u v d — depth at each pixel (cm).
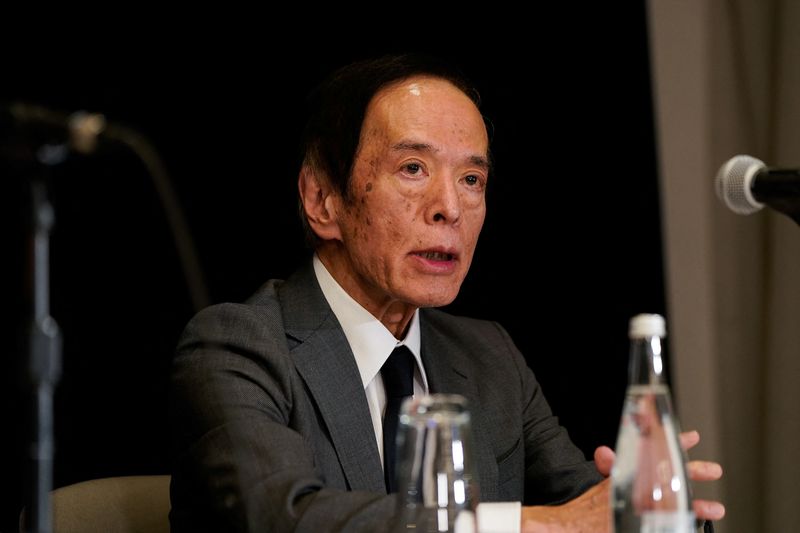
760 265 1091
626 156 1135
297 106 1069
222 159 1052
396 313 673
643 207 1132
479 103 680
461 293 1138
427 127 638
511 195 1139
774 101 1073
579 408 1132
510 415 716
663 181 1106
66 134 399
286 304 666
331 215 664
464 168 645
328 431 625
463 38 1131
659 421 404
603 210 1138
